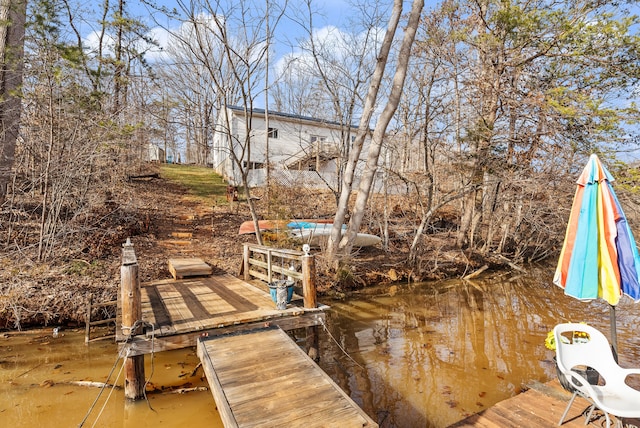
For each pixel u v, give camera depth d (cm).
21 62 850
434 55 1070
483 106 1049
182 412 386
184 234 1062
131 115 1100
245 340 418
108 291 654
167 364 498
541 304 849
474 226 1231
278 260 902
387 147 1151
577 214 328
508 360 536
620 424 280
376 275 960
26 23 788
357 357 544
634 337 630
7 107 850
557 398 353
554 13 929
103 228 940
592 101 888
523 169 1052
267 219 1034
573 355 321
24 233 823
